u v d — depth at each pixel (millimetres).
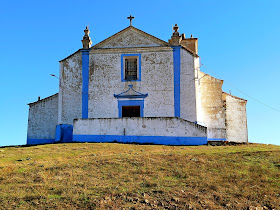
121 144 18406
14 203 8297
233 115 25781
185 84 23812
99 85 24297
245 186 9625
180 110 23453
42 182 9945
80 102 24172
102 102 24062
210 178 10297
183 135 19250
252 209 8094
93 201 8383
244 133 25438
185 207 8133
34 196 8656
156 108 23656
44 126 25328
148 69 24219
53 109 25562
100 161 12469
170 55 24219
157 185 9586
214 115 25000
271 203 8500
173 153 14336
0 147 20859
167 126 19406
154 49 24375
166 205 8250
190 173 10820
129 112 24875
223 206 8297
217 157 13273
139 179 10164
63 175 10648
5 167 11844
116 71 24391
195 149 16219
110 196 8742
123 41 24750
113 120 19938
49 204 8250
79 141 20094
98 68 24531
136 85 24094
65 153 15383
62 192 9016
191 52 24328
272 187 9648
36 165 12195
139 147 17281
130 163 12156
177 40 24422
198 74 24531
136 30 24688
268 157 13133
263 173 10914
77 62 24750
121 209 7984
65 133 23516
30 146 19641
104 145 17797
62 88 24469
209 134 24672
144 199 8570
